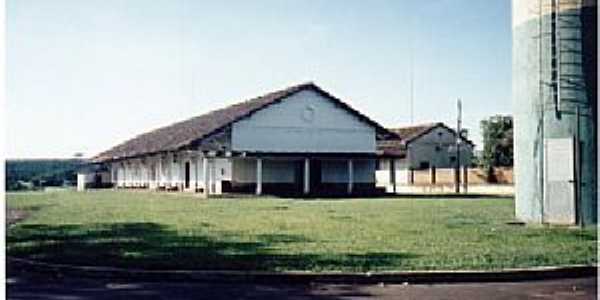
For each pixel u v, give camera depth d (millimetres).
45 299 8781
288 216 20766
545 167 17766
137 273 10297
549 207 17750
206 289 9477
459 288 9680
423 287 9734
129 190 45031
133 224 18234
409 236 14953
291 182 37938
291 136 37438
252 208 24750
